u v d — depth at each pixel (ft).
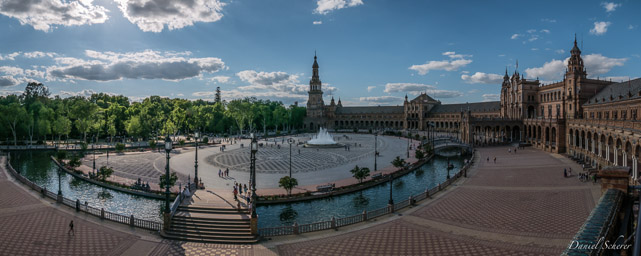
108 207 147.95
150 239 102.58
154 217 135.95
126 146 351.46
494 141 384.27
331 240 100.94
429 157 292.40
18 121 343.67
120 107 476.13
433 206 134.51
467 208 130.31
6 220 117.29
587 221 46.01
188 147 361.51
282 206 151.84
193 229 106.83
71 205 133.28
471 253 88.89
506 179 183.62
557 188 158.20
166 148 107.24
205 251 93.76
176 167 234.17
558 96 353.10
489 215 120.88
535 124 341.82
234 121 557.33
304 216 139.85
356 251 92.32
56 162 247.29
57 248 94.79
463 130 403.75
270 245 98.12
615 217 48.62
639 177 150.20
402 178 212.84
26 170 226.99
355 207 151.64
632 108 216.33
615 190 59.36
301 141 444.55
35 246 95.86
